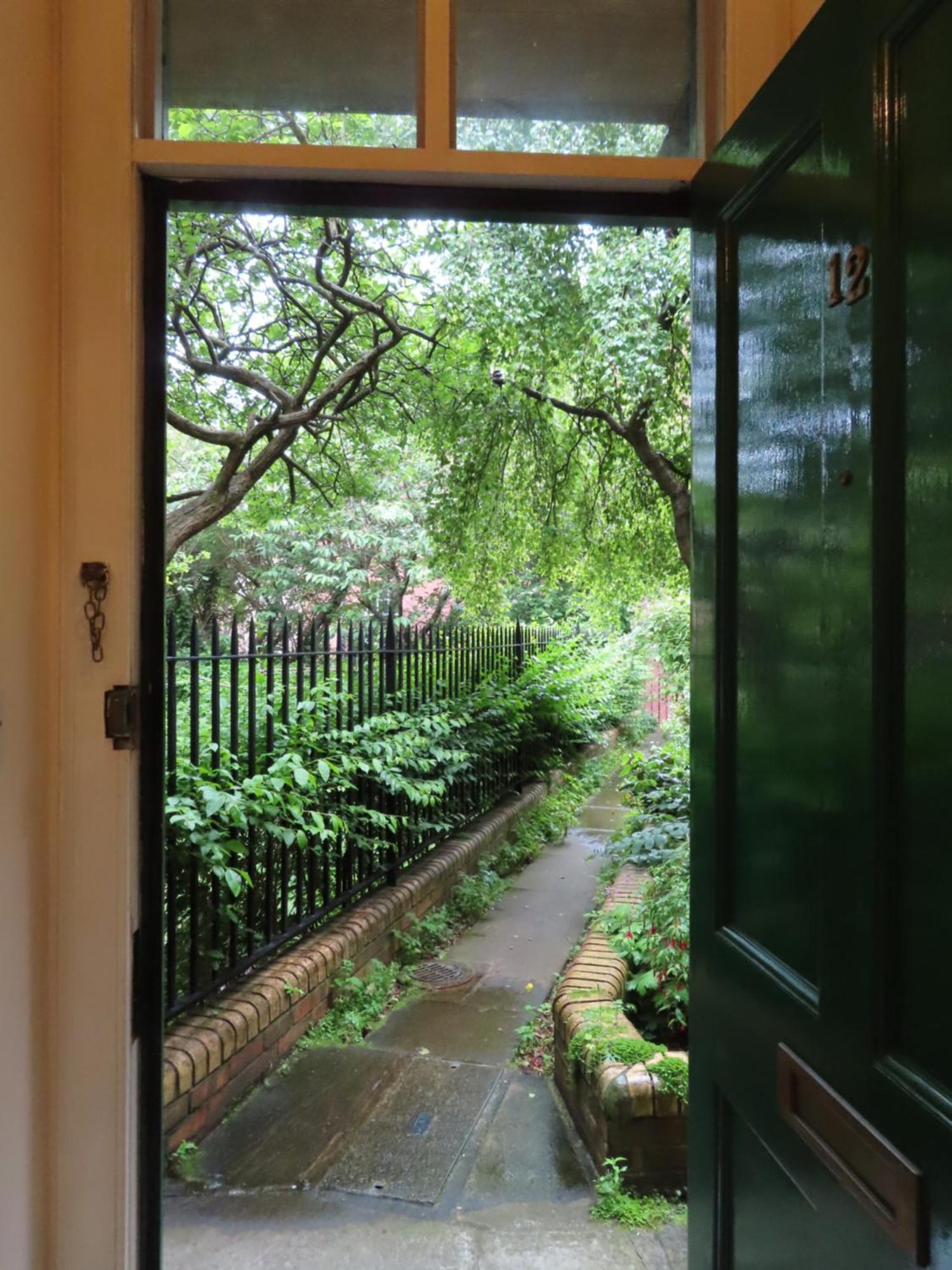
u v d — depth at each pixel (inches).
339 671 155.9
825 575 37.7
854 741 35.0
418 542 299.4
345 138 57.1
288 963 125.6
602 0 58.7
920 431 31.0
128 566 52.6
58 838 52.1
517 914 187.9
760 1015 44.1
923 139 30.9
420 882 170.7
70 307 52.6
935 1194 29.5
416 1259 81.1
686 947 121.0
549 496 190.5
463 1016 135.6
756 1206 45.1
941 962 29.6
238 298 166.1
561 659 329.4
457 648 226.7
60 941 51.9
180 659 113.5
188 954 111.7
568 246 150.9
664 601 242.5
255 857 122.6
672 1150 91.6
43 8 51.3
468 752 211.0
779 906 42.5
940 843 29.7
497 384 171.8
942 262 29.7
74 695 52.3
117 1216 51.4
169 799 105.1
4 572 47.3
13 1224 47.9
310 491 214.5
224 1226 85.3
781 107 42.3
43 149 51.2
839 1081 35.9
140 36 54.7
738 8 54.8
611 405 168.4
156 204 55.2
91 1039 51.7
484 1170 95.3
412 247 163.3
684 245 143.3
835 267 36.7
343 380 148.7
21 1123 48.8
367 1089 112.3
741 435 48.2
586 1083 99.5
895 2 32.2
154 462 54.9
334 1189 91.4
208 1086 101.3
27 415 49.7
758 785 45.3
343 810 146.9
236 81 57.7
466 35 57.5
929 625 30.4
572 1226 86.2
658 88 59.2
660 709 473.1
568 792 312.7
